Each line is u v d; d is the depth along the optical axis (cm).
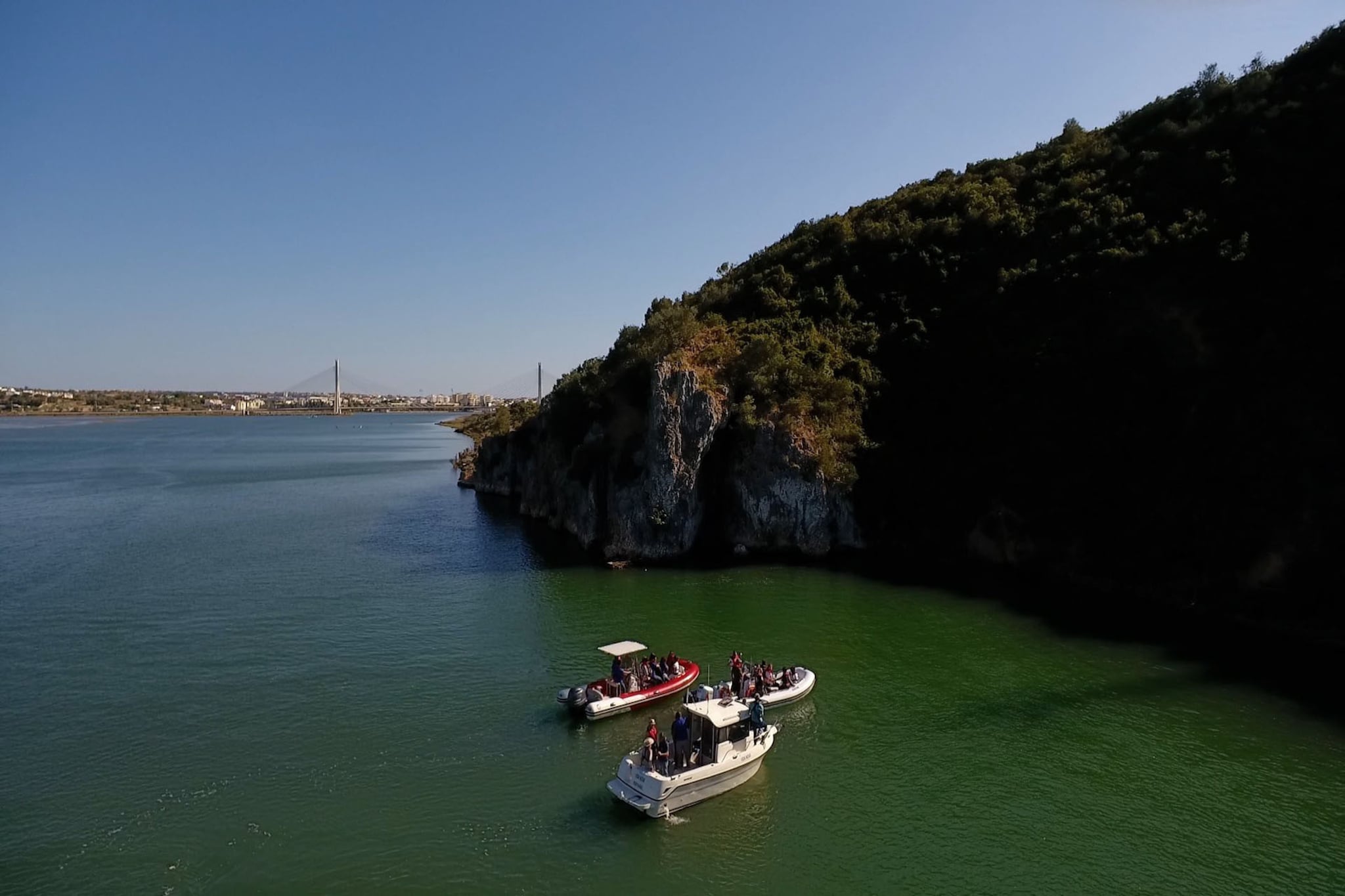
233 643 4678
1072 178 8300
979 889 2462
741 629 4988
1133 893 2452
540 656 4484
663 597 5806
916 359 7769
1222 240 6141
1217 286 5953
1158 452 5734
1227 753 3328
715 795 2984
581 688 3709
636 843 2688
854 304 8575
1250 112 7144
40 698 3844
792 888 2464
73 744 3356
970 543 6750
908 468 7188
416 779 3092
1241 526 5138
